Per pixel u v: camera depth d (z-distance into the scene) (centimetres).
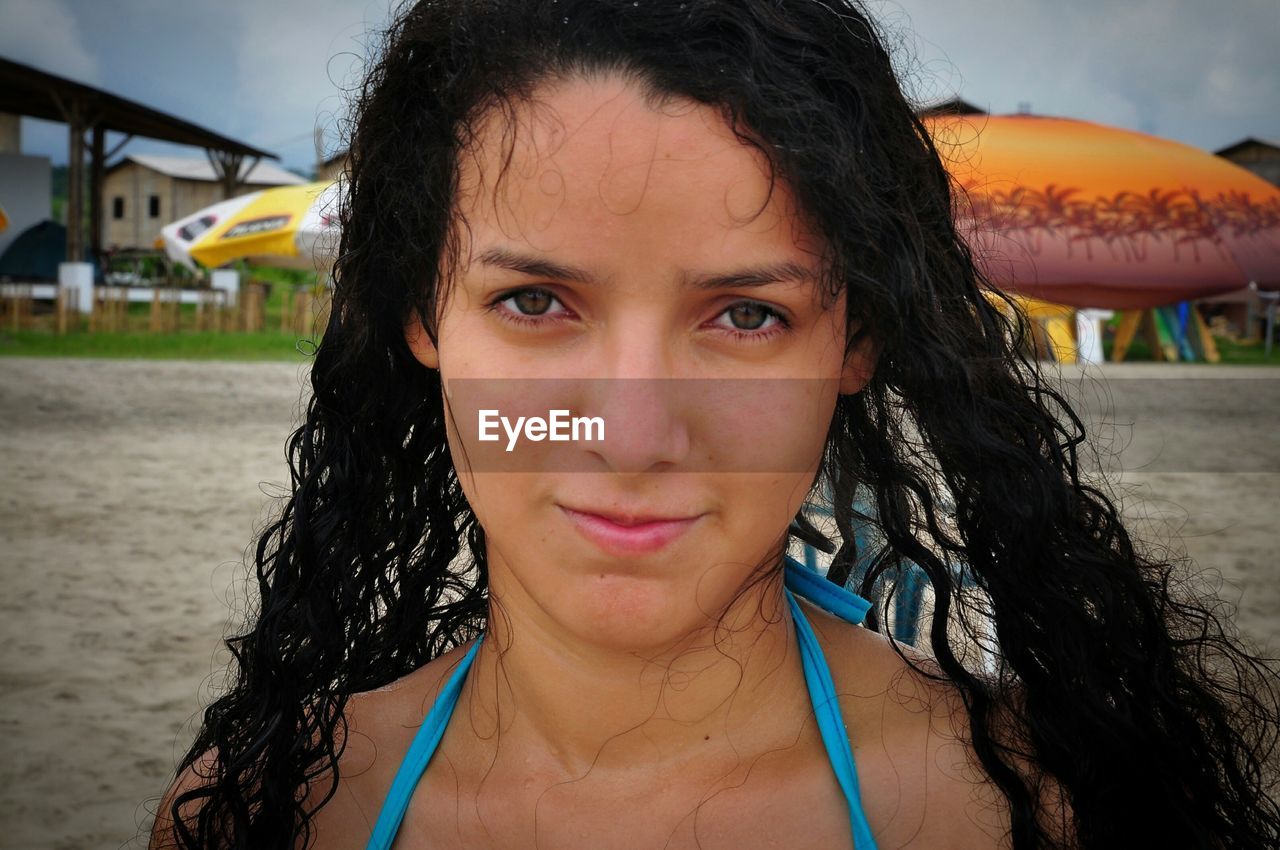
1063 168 420
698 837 40
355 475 53
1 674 179
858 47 42
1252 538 278
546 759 41
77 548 258
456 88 39
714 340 36
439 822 42
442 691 44
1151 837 45
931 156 49
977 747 43
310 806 46
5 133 1309
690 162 35
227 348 810
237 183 1426
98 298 928
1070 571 48
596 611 36
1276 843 50
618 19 36
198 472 353
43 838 127
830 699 42
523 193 35
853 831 40
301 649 53
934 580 51
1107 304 410
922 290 45
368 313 48
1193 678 53
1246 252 411
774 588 41
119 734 158
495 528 37
